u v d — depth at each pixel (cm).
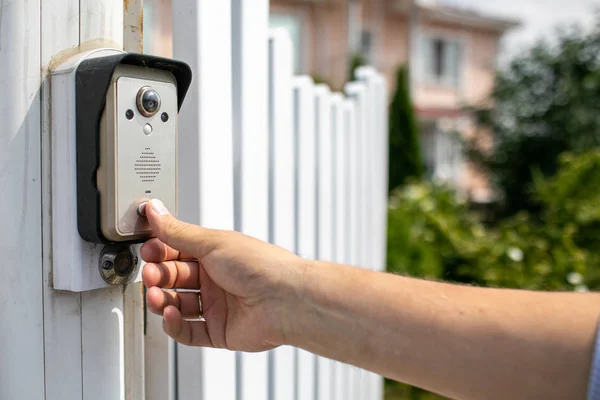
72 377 83
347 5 1311
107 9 86
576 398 72
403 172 1029
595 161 479
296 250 176
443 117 1474
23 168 79
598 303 76
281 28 155
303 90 176
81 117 78
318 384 196
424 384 81
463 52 1591
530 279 397
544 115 980
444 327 79
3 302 81
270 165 152
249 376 133
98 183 77
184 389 115
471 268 423
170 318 85
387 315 82
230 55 114
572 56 970
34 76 79
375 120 284
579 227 443
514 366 75
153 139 82
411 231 421
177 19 109
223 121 113
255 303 88
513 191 971
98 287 82
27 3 78
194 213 110
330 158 201
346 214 228
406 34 1482
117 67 76
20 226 80
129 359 92
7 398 82
